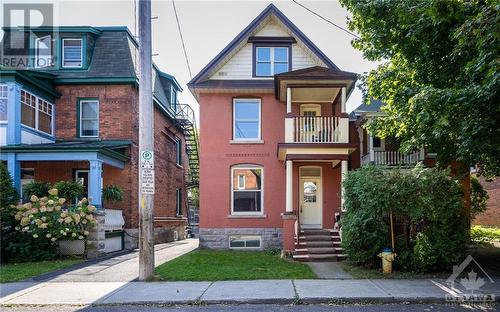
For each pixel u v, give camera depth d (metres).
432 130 8.37
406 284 8.34
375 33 10.70
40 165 15.94
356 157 18.28
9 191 12.45
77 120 16.47
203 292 7.68
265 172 15.61
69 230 12.20
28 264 11.33
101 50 17.36
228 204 15.45
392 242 9.84
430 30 9.14
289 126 13.91
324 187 15.74
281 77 13.91
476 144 7.70
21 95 14.41
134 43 18.58
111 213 14.92
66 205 13.92
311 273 9.62
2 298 7.39
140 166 9.05
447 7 6.82
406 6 8.84
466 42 6.76
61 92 16.53
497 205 21.31
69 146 13.75
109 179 16.16
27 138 14.53
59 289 8.07
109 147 14.71
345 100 14.05
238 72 16.05
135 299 7.22
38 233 12.13
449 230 9.58
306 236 13.27
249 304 7.09
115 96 16.55
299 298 7.20
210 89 15.59
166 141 20.97
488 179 12.30
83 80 16.36
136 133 16.84
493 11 5.79
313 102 15.98
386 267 9.55
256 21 15.92
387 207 9.66
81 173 16.11
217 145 15.71
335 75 13.94
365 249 10.14
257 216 15.38
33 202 12.55
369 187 9.87
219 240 15.30
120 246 15.61
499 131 7.64
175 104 23.19
